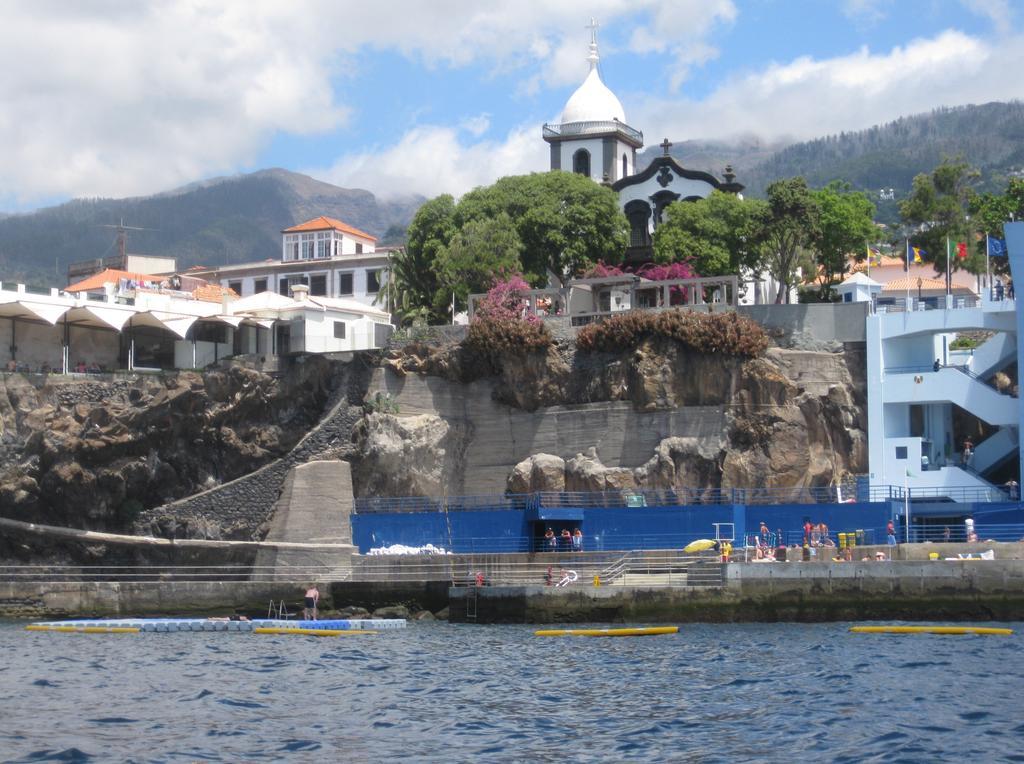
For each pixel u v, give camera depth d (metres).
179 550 78.94
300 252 131.50
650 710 39.53
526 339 80.44
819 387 78.94
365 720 38.59
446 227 96.88
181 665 51.41
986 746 33.78
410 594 71.19
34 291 90.62
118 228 153.38
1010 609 60.44
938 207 95.69
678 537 72.94
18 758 33.50
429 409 82.62
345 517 78.69
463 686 44.78
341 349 89.12
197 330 89.50
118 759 33.41
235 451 81.56
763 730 36.25
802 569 62.56
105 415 80.12
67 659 53.69
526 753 34.00
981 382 76.06
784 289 87.94
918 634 57.28
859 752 33.41
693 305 81.88
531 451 81.12
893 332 78.19
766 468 76.38
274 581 74.81
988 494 75.00
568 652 53.28
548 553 71.19
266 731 37.00
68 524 79.88
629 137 120.50
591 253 95.12
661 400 78.06
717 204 96.38
